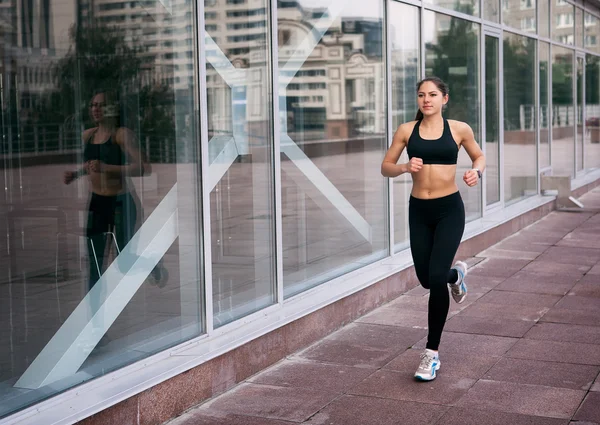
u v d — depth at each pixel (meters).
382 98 8.10
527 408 4.91
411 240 5.62
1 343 4.01
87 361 4.50
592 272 9.07
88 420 4.13
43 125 4.23
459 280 5.81
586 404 4.97
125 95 4.76
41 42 4.21
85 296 4.50
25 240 4.14
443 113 9.71
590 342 6.32
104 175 4.62
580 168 17.81
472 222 10.72
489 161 11.47
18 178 4.10
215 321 5.55
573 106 17.00
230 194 5.72
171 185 5.13
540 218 13.41
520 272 9.13
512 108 12.70
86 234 4.50
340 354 6.05
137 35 4.84
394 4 8.30
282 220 6.36
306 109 6.72
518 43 12.96
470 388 5.29
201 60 5.32
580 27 17.48
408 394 5.18
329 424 4.70
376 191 7.98
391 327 6.79
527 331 6.67
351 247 7.51
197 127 5.34
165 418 4.72
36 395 4.19
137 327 4.88
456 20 10.05
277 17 6.25
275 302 6.23
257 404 5.03
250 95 5.94
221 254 5.62
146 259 4.93
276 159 6.21
